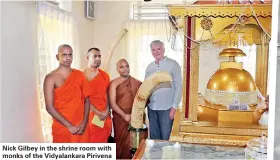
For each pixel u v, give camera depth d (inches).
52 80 100.0
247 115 85.3
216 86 86.4
